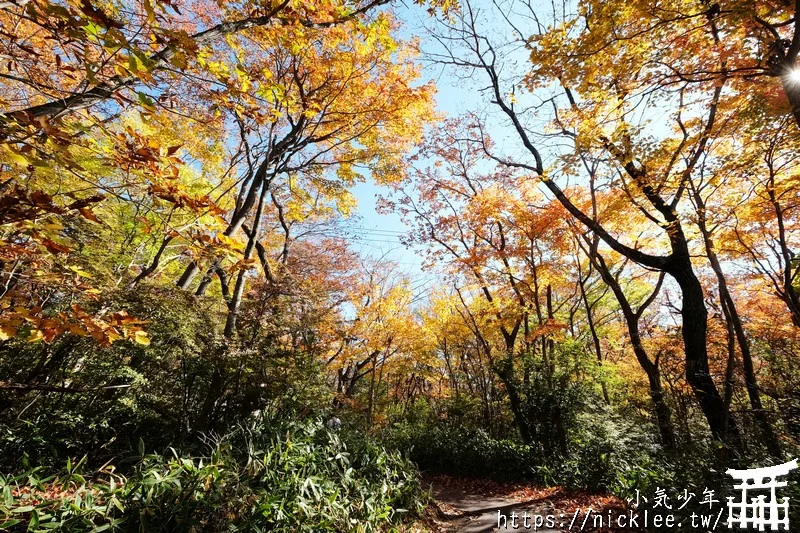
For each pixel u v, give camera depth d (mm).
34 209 1669
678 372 12828
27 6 1579
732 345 7996
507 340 13633
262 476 4051
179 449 4703
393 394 25062
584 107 7051
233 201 10875
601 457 7965
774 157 6738
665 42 5395
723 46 5336
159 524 3072
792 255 8430
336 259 17359
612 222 10547
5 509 2793
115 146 1928
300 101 7051
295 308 7777
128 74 1845
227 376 6039
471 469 9953
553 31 6211
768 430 6090
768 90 5598
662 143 7059
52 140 1610
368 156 9945
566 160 7484
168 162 1967
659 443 9172
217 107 2844
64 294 3686
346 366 19312
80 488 3244
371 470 5617
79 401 5016
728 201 8422
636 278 13938
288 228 13555
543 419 9836
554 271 12742
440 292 19281
